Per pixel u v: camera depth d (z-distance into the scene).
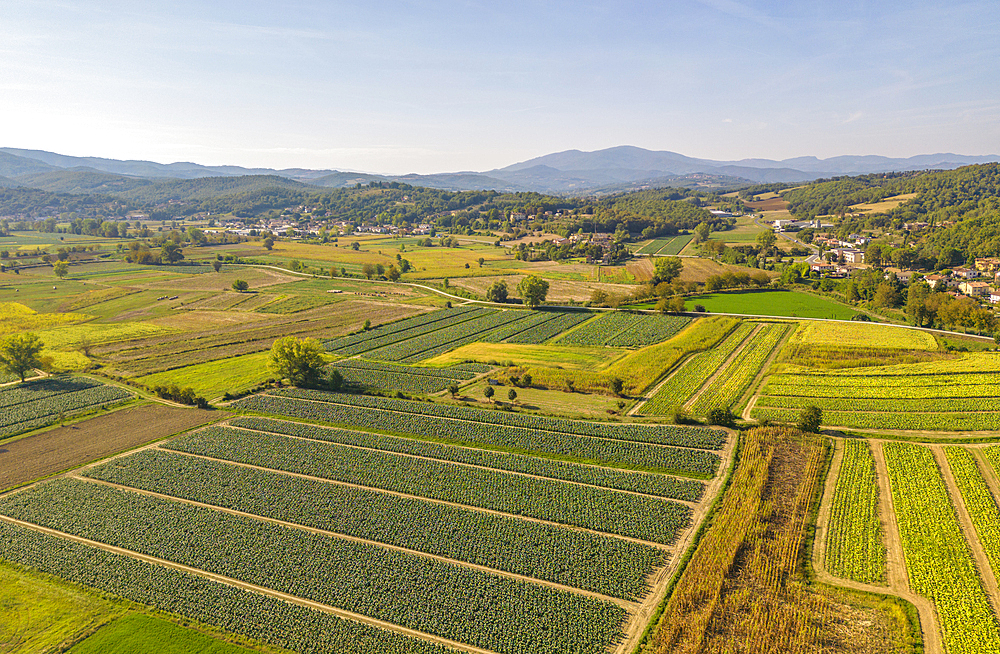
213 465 72.69
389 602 47.56
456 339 138.50
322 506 62.84
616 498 63.03
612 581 49.41
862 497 60.78
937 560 50.31
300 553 54.47
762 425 78.81
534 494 64.25
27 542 56.47
